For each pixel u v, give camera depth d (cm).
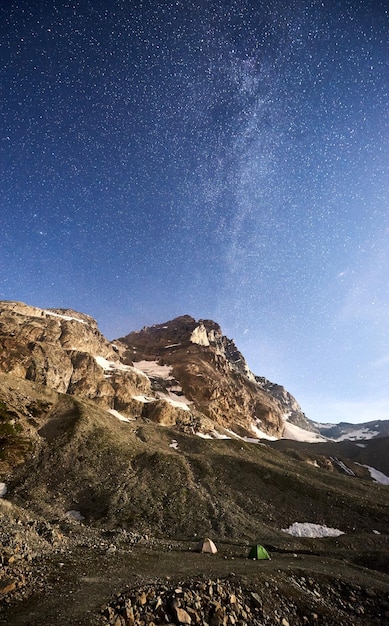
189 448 10888
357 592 2769
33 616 1595
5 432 8425
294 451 14825
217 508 6500
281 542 5206
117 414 13862
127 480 7325
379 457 16962
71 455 8119
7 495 6481
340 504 7288
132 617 1659
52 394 11419
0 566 2059
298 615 2202
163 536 5316
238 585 2269
